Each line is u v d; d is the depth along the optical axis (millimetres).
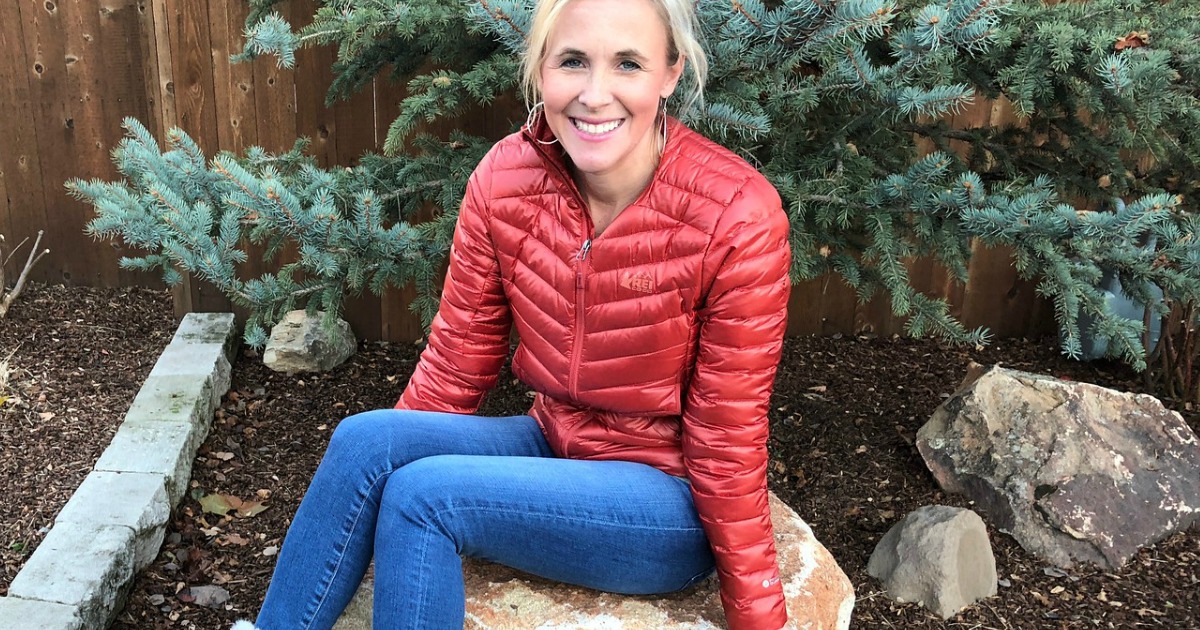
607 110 1557
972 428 3158
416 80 2816
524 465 1725
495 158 1817
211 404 3535
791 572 1980
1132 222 2232
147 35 3928
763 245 1593
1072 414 3037
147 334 4074
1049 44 2500
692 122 2289
